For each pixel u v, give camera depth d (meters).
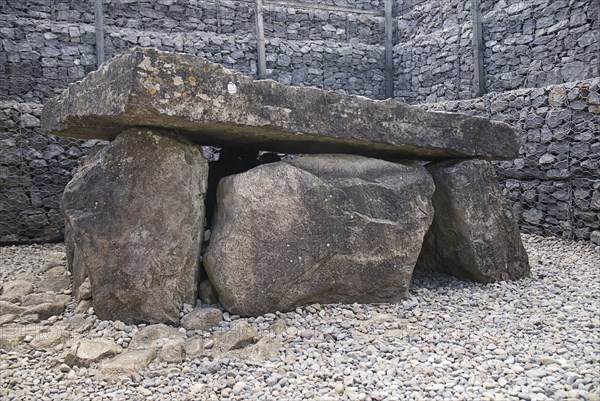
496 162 6.05
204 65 2.59
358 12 8.23
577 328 2.85
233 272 2.81
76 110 2.84
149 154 2.79
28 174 5.79
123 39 6.93
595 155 5.09
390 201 3.23
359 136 3.10
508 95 5.88
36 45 6.54
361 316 2.94
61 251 5.30
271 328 2.71
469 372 2.29
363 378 2.24
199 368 2.34
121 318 2.75
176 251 2.80
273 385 2.19
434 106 6.63
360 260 3.09
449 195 3.64
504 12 6.56
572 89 5.25
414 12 8.02
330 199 3.05
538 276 4.00
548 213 5.59
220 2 7.45
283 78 7.72
